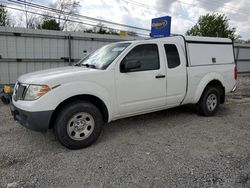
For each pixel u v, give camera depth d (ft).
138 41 13.94
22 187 8.40
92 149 11.84
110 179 8.97
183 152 11.41
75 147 11.76
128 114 13.79
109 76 12.46
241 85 39.17
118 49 13.82
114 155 11.10
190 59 16.42
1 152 11.34
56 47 35.68
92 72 12.03
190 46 16.56
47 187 8.43
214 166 9.97
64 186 8.50
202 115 18.17
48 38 34.76
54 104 10.91
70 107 11.46
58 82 11.06
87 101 12.23
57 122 11.35
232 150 11.68
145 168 9.80
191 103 17.11
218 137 13.56
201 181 8.81
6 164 10.12
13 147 11.98
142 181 8.82
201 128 15.23
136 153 11.32
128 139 13.23
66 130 11.44
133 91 13.44
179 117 17.81
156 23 26.89
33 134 13.80
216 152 11.43
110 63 12.79
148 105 14.32
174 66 15.37
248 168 9.80
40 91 10.77
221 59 18.62
